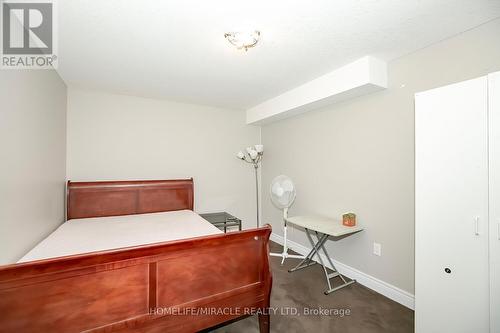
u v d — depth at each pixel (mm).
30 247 1802
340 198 2799
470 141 1357
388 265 2287
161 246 1375
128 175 3330
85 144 3072
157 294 1389
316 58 2197
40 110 2010
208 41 1896
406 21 1638
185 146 3725
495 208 1267
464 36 1779
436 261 1509
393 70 2236
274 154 4023
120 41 1889
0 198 1369
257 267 1744
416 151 1604
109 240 2037
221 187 4027
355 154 2609
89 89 3066
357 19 1614
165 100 3566
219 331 1796
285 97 3195
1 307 1060
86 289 1217
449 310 1451
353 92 2420
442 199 1479
